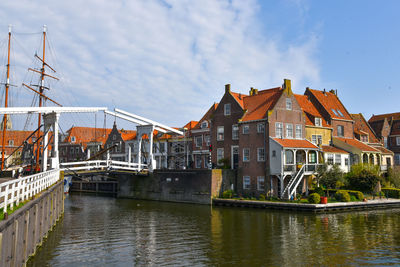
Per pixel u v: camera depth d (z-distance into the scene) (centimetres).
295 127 4028
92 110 3647
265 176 3747
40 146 3884
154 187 4453
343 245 1945
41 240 1861
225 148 4256
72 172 3591
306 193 3681
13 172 3059
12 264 1166
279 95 3994
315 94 4972
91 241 2086
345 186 3872
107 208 3688
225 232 2312
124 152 6300
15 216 1184
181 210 3406
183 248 1920
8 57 3797
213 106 5056
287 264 1627
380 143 5400
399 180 4191
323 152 4069
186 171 4041
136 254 1803
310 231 2302
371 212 3125
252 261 1677
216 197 3791
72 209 3619
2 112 2484
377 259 1689
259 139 3859
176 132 5012
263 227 2452
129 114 4350
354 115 5669
